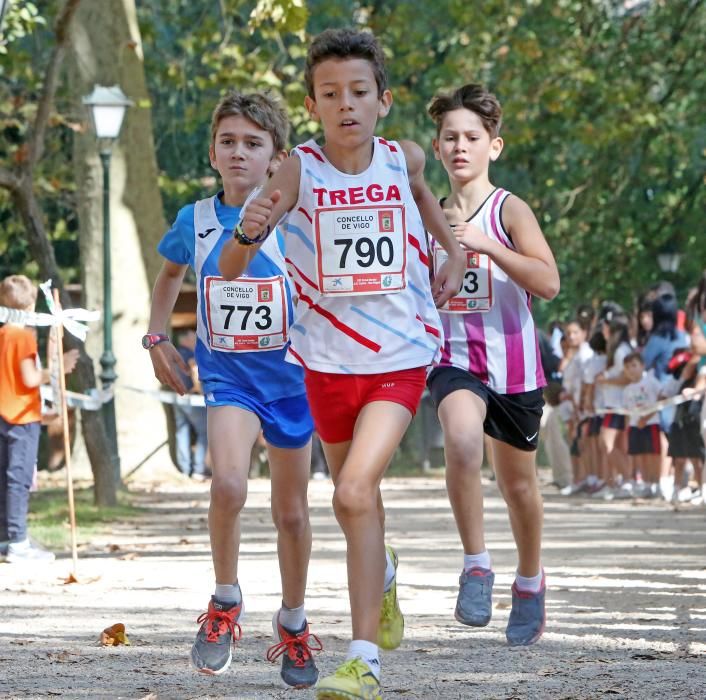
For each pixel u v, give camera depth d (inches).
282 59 2527.1
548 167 3189.0
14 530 1103.0
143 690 540.4
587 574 962.1
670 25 3144.7
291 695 532.1
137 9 2559.1
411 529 1382.9
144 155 2182.6
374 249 488.4
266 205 470.3
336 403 494.3
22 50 2138.3
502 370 645.9
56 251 2849.4
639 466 1726.1
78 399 1603.1
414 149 505.0
